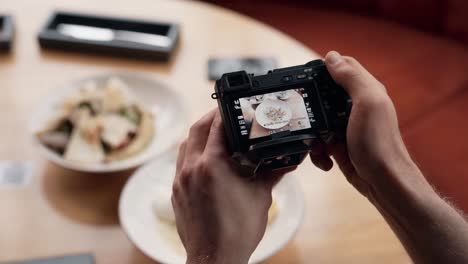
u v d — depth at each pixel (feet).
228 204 2.15
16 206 2.91
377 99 2.05
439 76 4.70
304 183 3.01
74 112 3.14
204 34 3.93
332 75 2.17
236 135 2.15
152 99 3.44
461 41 5.08
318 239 2.80
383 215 2.30
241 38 3.90
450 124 4.36
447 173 4.10
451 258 2.13
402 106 4.48
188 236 2.19
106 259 2.73
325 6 5.65
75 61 3.77
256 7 5.61
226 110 2.17
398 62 4.82
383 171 2.08
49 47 3.83
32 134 3.10
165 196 2.82
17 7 4.09
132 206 2.82
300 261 2.72
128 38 3.90
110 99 3.21
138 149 3.13
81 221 2.87
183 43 3.86
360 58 4.85
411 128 4.34
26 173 3.06
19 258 2.71
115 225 2.85
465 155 4.18
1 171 3.06
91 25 3.98
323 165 2.41
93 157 3.01
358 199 2.94
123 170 3.03
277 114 2.19
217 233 2.14
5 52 3.77
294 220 2.72
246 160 2.15
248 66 3.68
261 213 2.23
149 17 4.06
